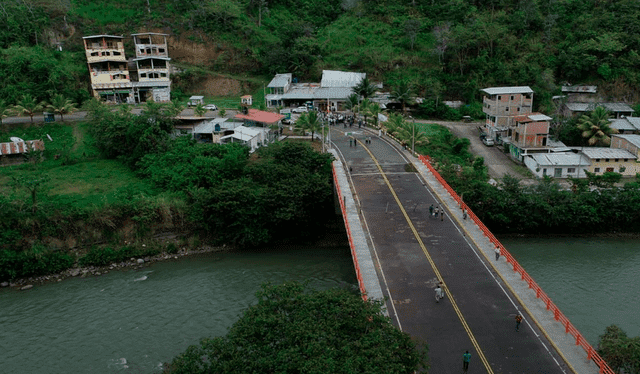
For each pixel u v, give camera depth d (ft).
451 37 398.01
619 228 226.38
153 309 162.61
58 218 203.31
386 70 399.85
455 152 303.07
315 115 282.36
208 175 233.55
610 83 379.76
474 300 134.41
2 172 247.29
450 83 386.52
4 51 333.42
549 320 124.88
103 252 201.67
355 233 173.78
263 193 211.41
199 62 408.26
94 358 138.10
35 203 204.13
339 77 382.01
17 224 199.31
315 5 476.13
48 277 191.72
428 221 182.50
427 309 130.41
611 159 269.85
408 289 139.74
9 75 321.73
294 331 97.30
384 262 154.61
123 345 143.43
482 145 318.04
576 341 115.65
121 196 220.43
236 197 210.38
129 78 376.89
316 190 214.28
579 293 163.53
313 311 104.27
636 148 269.85
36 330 153.07
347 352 91.66
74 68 357.00
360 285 136.98
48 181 226.38
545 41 414.62
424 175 229.25
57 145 275.59
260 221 212.23
